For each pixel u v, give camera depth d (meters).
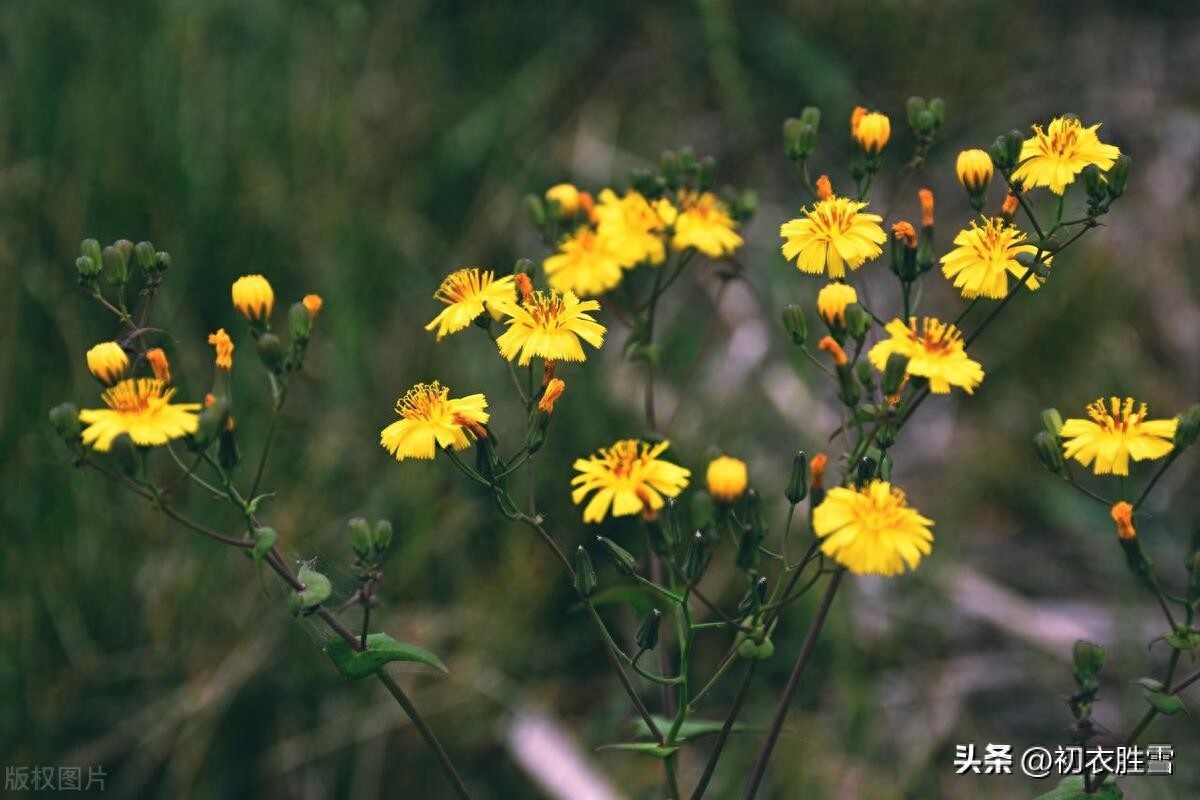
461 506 4.94
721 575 4.84
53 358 4.77
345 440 4.96
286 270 5.29
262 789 4.39
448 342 5.35
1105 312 5.95
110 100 5.40
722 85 6.25
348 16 6.09
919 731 4.73
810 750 4.54
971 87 6.83
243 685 4.43
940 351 2.50
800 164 3.28
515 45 6.62
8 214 5.04
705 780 2.71
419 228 5.78
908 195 6.54
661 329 5.77
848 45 6.80
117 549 4.56
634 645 4.80
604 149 6.34
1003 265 2.64
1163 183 6.60
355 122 5.93
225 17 6.07
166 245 5.12
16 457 4.53
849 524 2.33
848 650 4.71
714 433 5.27
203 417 2.52
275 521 4.66
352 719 4.48
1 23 5.62
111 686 4.45
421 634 4.66
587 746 4.62
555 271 3.49
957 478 5.63
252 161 5.49
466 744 4.55
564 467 5.02
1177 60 7.15
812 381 5.46
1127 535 2.59
